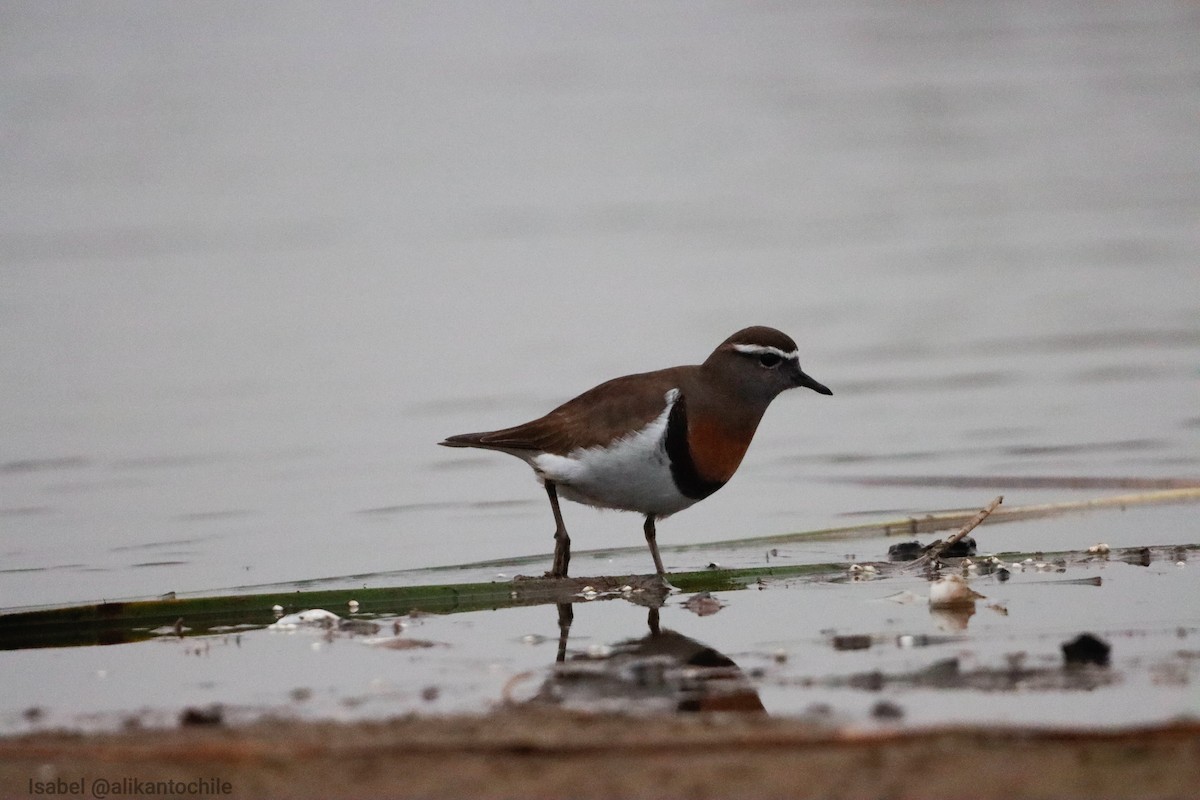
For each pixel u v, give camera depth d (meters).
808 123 32.56
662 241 25.38
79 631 10.49
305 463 15.75
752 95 34.66
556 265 24.16
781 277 23.05
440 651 9.73
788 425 16.70
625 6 43.03
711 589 11.29
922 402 17.27
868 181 28.50
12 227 26.28
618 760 7.38
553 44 39.44
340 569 12.24
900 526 12.91
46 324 21.39
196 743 7.74
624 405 11.73
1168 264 22.77
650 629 10.14
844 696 8.31
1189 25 38.91
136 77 35.31
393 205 27.75
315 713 8.35
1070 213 25.89
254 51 37.78
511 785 7.16
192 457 15.96
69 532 13.50
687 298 22.17
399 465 15.66
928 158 29.78
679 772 7.21
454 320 21.45
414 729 7.88
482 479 15.22
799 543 12.72
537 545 12.98
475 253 24.89
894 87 34.94
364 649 9.80
